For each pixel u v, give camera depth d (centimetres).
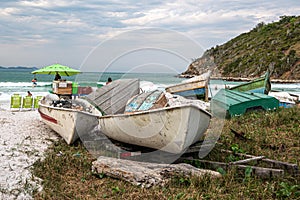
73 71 1636
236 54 7912
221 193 480
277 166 563
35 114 1210
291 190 479
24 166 605
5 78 5800
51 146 765
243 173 543
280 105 1331
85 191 503
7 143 761
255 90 1477
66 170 590
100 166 568
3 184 518
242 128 863
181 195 462
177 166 555
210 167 583
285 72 6325
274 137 762
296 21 7912
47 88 3041
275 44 7375
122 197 475
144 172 535
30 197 479
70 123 747
